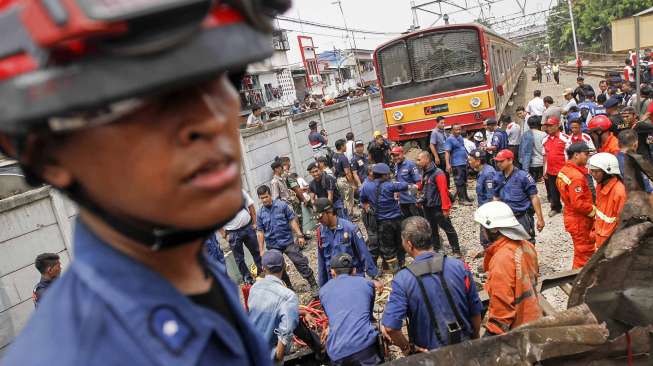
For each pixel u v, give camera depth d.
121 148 0.41
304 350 4.31
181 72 0.38
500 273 3.13
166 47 0.36
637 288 2.03
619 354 1.87
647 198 2.15
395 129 11.73
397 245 6.61
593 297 2.09
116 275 0.50
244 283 6.94
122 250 0.52
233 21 0.43
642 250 2.03
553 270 5.81
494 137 9.51
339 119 13.86
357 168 9.87
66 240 5.57
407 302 3.11
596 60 45.03
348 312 3.63
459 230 7.86
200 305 0.61
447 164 9.22
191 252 0.59
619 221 2.18
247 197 7.04
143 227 0.46
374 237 6.70
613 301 2.05
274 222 6.55
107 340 0.46
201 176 0.44
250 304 3.85
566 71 40.19
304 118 11.45
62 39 0.33
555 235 6.89
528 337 1.88
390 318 3.14
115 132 0.40
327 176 7.82
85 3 0.33
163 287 0.52
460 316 3.06
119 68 0.36
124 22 0.34
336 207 7.93
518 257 3.14
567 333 1.87
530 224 5.57
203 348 0.53
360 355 3.50
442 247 7.20
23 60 0.36
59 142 0.43
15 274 5.05
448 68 11.00
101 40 0.35
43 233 5.36
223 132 0.46
